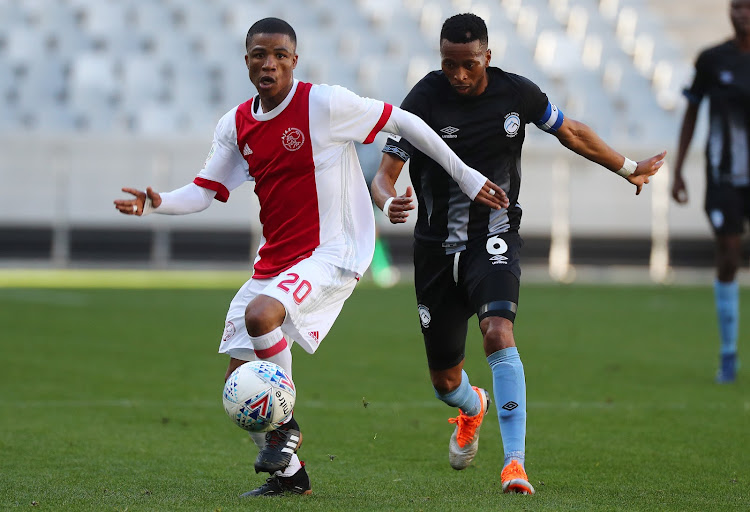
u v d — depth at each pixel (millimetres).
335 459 19016
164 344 38438
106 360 33688
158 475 17047
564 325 47438
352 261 15820
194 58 100000
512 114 16875
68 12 103375
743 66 29797
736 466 18141
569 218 87750
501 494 15227
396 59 100188
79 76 97375
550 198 87562
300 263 15547
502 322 15977
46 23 102500
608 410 24766
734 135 29984
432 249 17219
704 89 30531
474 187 15922
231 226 87125
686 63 103688
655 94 100500
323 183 15727
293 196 15766
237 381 14242
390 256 86250
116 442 20297
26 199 86250
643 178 17562
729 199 29875
